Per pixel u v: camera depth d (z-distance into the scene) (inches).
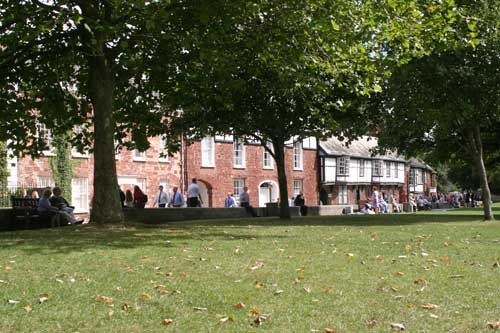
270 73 757.3
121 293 272.7
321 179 2121.1
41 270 329.4
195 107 795.4
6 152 1118.4
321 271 334.3
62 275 314.0
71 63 678.5
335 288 288.0
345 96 884.0
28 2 554.9
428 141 1167.6
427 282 305.7
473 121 874.1
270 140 1027.3
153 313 237.9
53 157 1328.7
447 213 1369.3
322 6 528.7
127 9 531.8
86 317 230.7
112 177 596.4
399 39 578.9
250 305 251.6
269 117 892.0
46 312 237.1
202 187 1732.3
